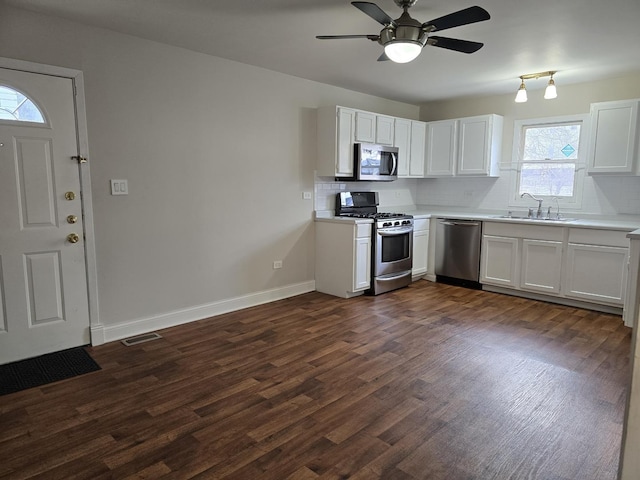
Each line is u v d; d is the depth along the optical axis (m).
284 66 4.14
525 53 3.64
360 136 4.87
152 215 3.55
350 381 2.75
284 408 2.42
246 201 4.22
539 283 4.59
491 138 5.25
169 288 3.73
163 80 3.51
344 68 4.18
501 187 5.50
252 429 2.21
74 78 3.04
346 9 2.78
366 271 4.73
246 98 4.11
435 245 5.50
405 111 6.05
